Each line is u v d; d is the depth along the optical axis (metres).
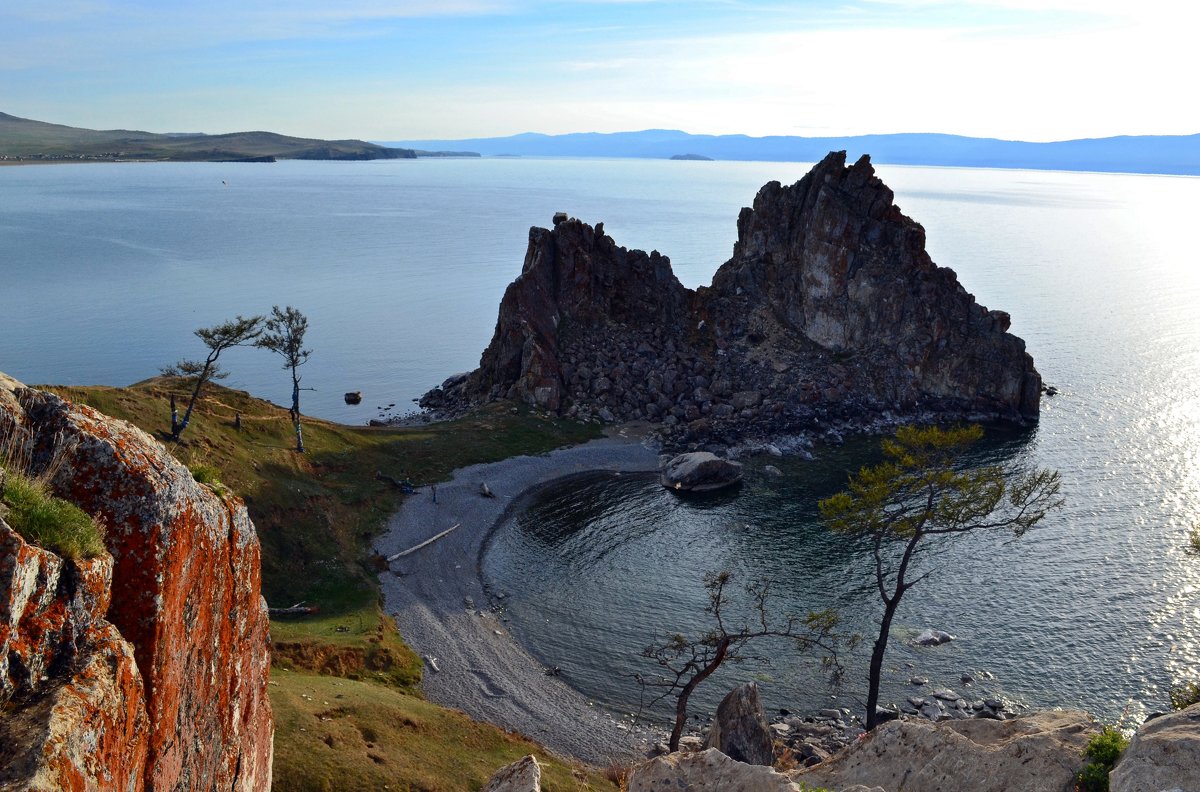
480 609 78.25
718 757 29.31
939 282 150.38
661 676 67.50
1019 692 64.50
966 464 119.88
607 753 56.34
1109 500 104.44
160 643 15.23
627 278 155.75
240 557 20.66
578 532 97.38
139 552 15.12
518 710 60.88
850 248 152.62
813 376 146.12
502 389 141.88
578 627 75.38
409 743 47.59
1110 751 25.30
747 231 169.50
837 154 156.00
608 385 140.62
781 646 71.50
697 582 84.06
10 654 11.73
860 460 122.06
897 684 65.75
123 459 15.54
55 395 15.98
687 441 129.25
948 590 80.81
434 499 101.44
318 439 107.00
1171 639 71.62
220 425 96.06
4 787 10.37
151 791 14.87
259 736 22.48
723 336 155.25
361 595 76.94
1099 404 151.12
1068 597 79.19
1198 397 154.38
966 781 27.81
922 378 146.62
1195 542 61.22
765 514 102.38
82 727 11.88
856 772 31.62
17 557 11.98
